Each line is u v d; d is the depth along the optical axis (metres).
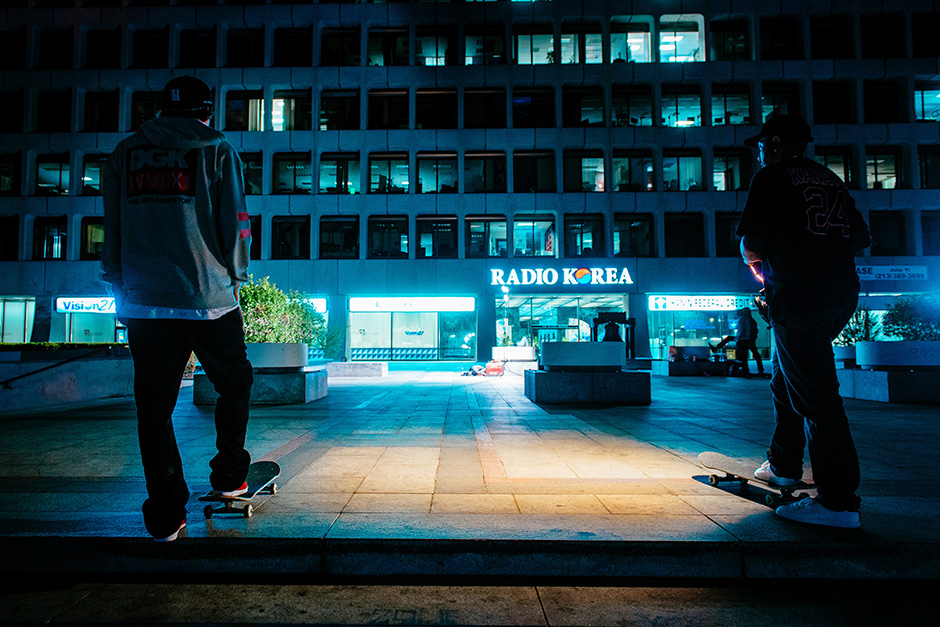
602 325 19.17
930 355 8.58
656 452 4.50
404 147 29.39
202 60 29.86
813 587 2.29
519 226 29.59
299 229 29.34
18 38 29.88
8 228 29.33
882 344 8.91
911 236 28.23
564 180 29.52
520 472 3.72
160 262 2.37
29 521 2.61
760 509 2.80
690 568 2.32
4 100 29.69
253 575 2.36
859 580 2.31
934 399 8.41
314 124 29.58
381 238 29.34
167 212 2.39
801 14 29.20
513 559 2.34
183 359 2.46
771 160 2.93
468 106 29.88
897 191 28.19
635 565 2.33
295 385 8.77
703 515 2.71
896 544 2.33
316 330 15.51
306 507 2.84
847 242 2.62
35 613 2.06
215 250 2.50
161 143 2.42
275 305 11.17
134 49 29.89
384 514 2.72
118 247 2.49
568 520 2.62
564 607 2.11
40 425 6.14
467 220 29.41
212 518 2.64
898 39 29.23
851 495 2.48
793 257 2.57
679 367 18.16
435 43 30.28
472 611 2.08
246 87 29.89
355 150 29.56
